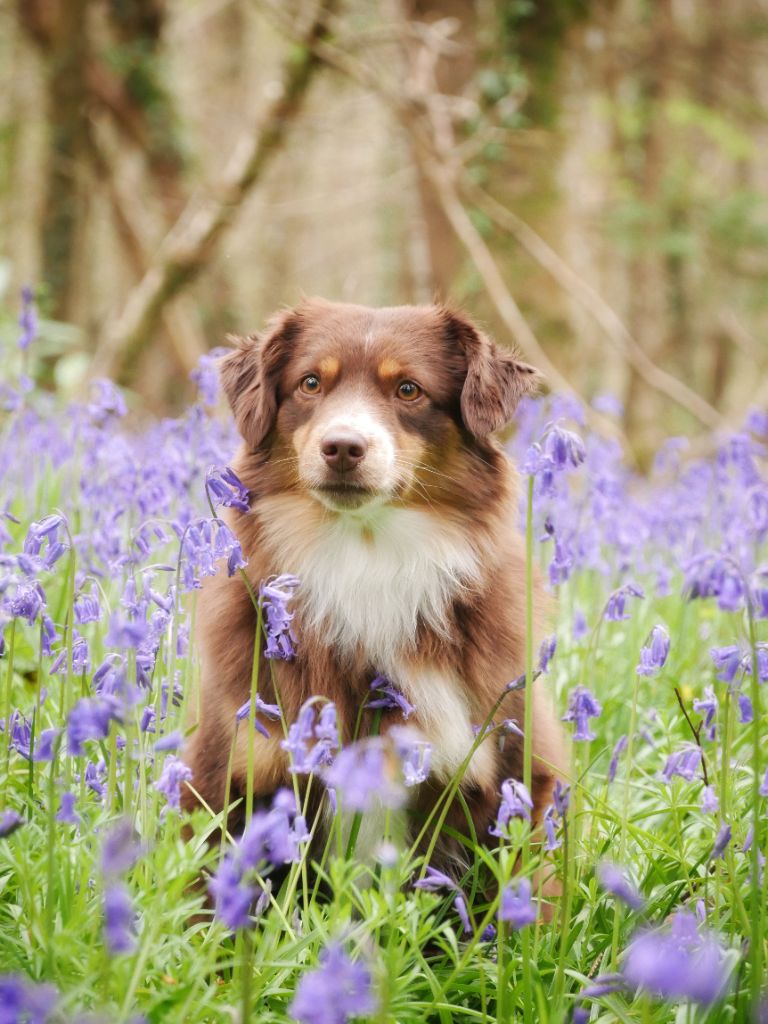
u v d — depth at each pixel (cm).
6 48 2614
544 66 1777
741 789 590
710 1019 416
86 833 474
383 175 2508
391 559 620
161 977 435
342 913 427
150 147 2428
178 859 409
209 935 458
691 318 3278
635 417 2636
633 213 2364
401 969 441
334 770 349
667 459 984
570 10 1772
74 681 633
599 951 502
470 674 604
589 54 1867
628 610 881
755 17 2581
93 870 455
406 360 649
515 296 1766
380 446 608
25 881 435
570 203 1811
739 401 4000
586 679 737
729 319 3447
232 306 2902
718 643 897
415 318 674
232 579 624
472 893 531
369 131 2812
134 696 434
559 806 465
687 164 2711
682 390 1767
